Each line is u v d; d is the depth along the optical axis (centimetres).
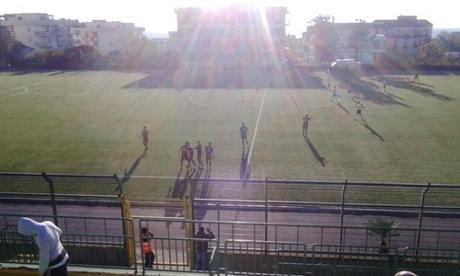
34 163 2498
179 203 1864
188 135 3145
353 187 2019
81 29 13075
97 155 2655
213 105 4344
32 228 552
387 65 7631
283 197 1934
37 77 6956
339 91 5153
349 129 3228
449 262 1044
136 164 2469
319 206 1792
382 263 1119
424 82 5862
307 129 3241
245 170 2344
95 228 1617
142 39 9600
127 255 1138
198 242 1188
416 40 11319
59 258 570
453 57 7969
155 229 1611
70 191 2041
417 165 2369
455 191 1970
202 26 8731
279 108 4128
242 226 1617
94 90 5472
